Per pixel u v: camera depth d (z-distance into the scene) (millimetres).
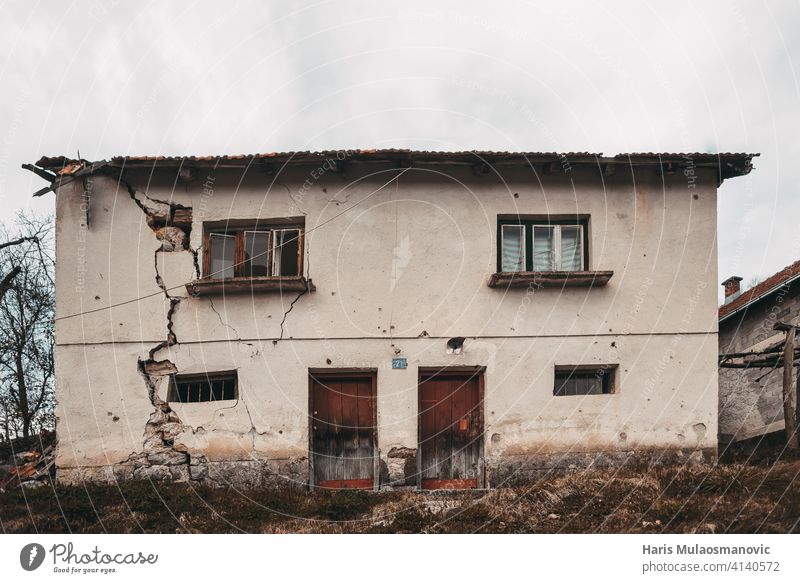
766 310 15336
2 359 15312
